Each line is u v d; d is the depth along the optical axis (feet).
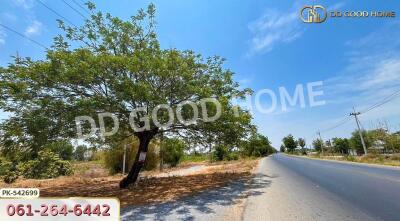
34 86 36.11
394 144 169.89
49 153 88.48
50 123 35.65
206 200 33.50
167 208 29.76
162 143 59.98
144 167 93.25
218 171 79.36
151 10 46.09
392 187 37.91
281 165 100.73
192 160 188.65
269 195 35.83
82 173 91.30
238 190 40.57
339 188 39.65
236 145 52.24
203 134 50.34
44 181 66.23
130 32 45.27
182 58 43.93
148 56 39.45
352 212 25.52
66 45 39.04
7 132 35.35
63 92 38.19
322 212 25.90
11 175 69.00
